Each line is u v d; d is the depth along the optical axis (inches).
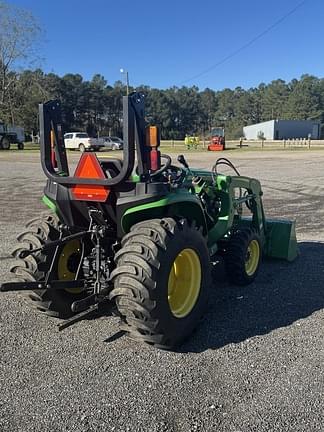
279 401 120.2
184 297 155.3
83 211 157.6
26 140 2824.8
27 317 175.2
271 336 158.6
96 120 3949.3
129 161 138.6
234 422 111.8
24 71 2242.9
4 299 193.9
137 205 144.4
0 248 277.9
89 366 138.9
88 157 146.3
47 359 142.9
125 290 137.6
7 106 2210.9
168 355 145.9
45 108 154.1
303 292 201.5
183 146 2130.9
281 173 751.7
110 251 161.2
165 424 111.3
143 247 138.6
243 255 203.0
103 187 146.2
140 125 142.9
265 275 224.8
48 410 116.8
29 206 438.9
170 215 157.9
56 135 158.7
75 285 158.4
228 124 5388.8
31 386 127.8
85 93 3882.9
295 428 109.3
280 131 3565.5
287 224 243.6
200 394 123.8
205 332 162.2
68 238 152.2
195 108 5088.6
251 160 1080.8
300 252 267.3
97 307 150.9
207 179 197.0
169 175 169.0
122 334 160.4
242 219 234.1
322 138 3878.0
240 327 165.9
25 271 156.9
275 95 5511.8
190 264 156.4
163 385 128.3
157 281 137.1
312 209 411.8
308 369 136.2
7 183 625.0
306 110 5014.8
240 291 202.7
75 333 161.3
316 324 168.2
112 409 117.3
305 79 5231.3
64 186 154.0
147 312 137.6
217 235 193.5
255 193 227.3
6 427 110.3
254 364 139.5
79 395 123.4
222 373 134.4
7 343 153.6
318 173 749.9
